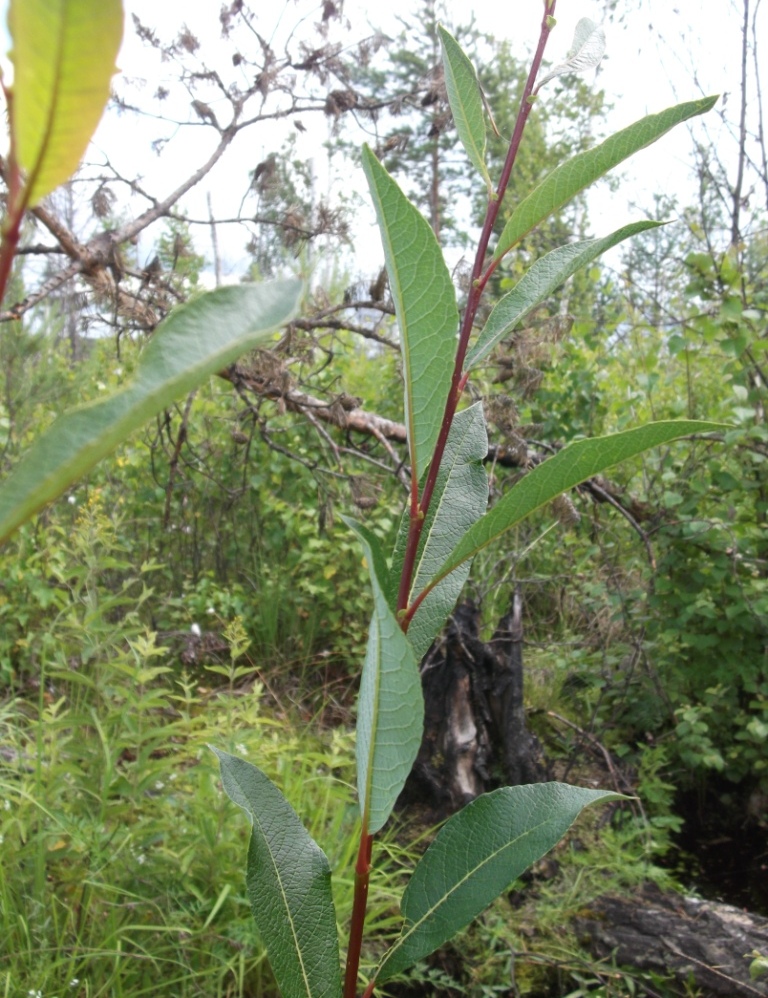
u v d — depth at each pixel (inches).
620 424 154.6
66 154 12.5
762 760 133.6
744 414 130.6
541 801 34.9
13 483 13.2
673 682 145.5
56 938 77.0
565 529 163.8
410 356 28.4
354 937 34.1
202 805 89.4
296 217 122.7
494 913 101.3
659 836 120.0
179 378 13.8
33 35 11.6
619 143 29.9
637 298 205.2
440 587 35.7
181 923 81.5
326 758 99.0
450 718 123.6
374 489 138.4
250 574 185.2
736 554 131.8
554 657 156.1
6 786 86.3
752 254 177.8
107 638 100.6
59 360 183.0
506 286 117.6
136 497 189.5
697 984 94.3
